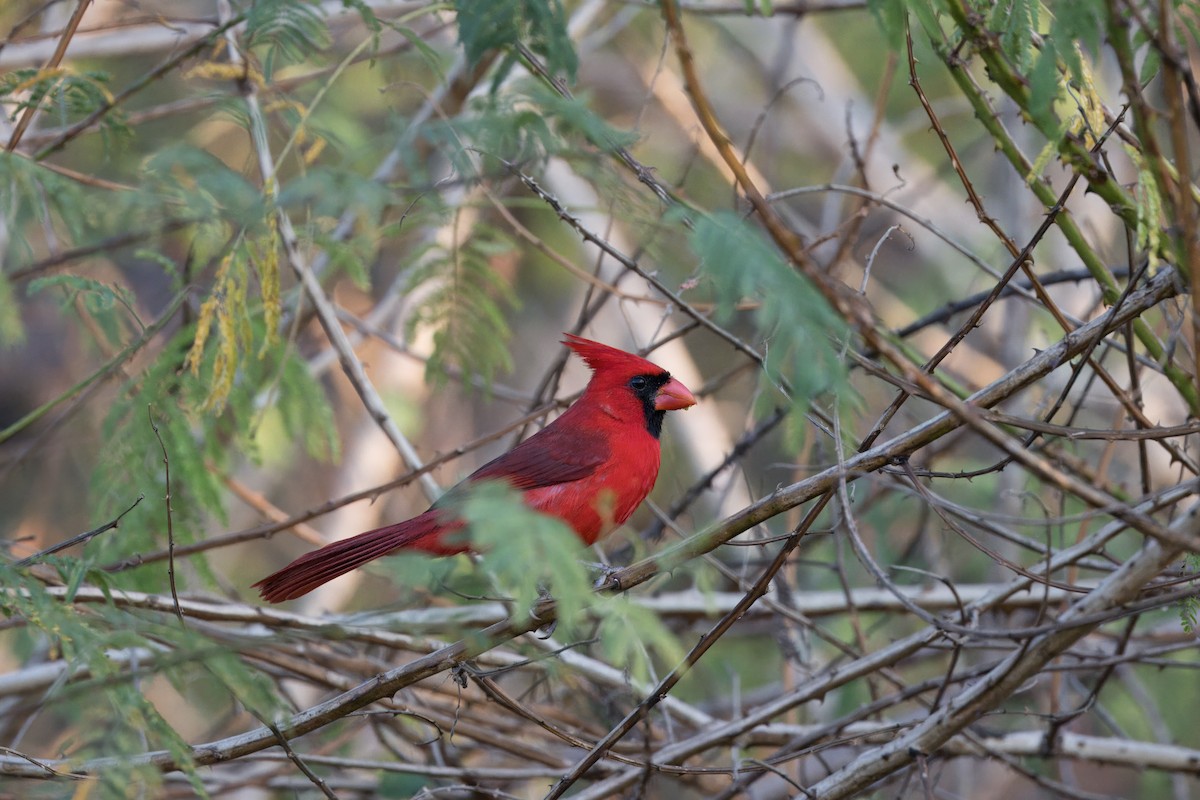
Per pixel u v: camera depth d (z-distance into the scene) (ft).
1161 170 16.79
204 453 29.04
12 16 35.22
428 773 25.68
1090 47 17.33
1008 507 35.63
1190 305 18.52
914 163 49.42
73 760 16.81
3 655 37.65
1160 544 18.30
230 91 29.37
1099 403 38.40
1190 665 24.80
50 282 21.63
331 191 18.25
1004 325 39.68
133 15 36.58
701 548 19.01
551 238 46.37
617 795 28.12
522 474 26.08
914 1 18.98
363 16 23.35
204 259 26.37
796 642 32.68
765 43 51.06
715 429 44.34
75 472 39.86
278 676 28.30
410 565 18.35
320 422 28.89
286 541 43.91
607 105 50.01
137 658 24.07
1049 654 20.21
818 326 14.15
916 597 31.89
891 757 21.70
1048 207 21.88
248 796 33.19
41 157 25.29
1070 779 32.91
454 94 32.07
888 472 22.74
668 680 19.62
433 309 29.43
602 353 27.22
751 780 26.09
